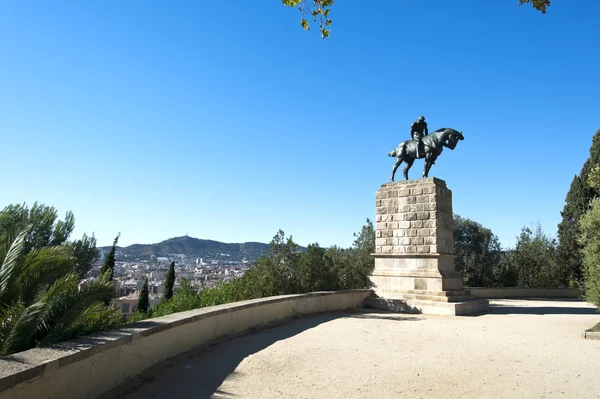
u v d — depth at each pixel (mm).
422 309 17078
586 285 13117
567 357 8789
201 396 6055
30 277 7008
